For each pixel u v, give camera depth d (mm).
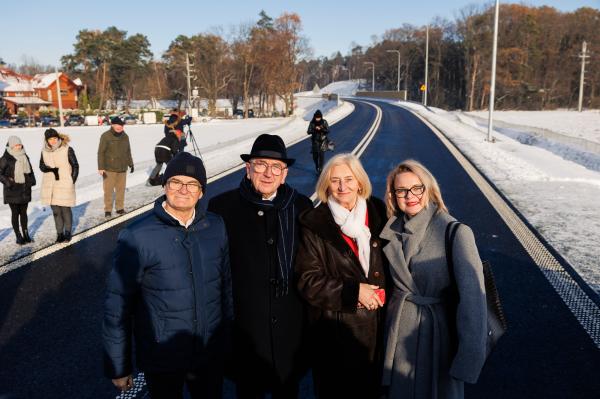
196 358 2260
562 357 3428
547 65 93312
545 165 12711
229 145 18984
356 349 2303
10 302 4492
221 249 2338
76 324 4051
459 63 98000
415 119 32250
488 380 3160
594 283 4770
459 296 2064
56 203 6207
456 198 8727
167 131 10430
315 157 11586
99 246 6145
